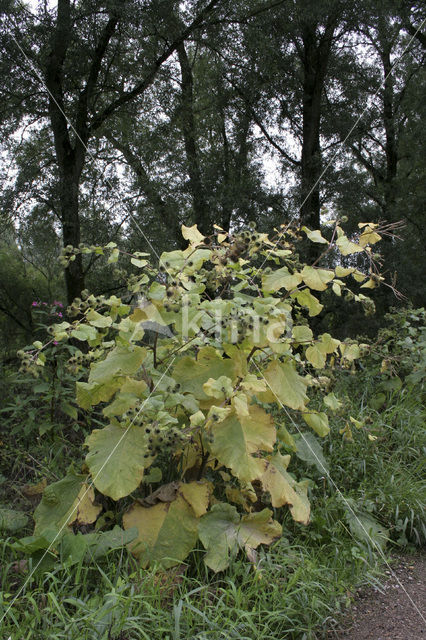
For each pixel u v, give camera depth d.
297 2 9.42
